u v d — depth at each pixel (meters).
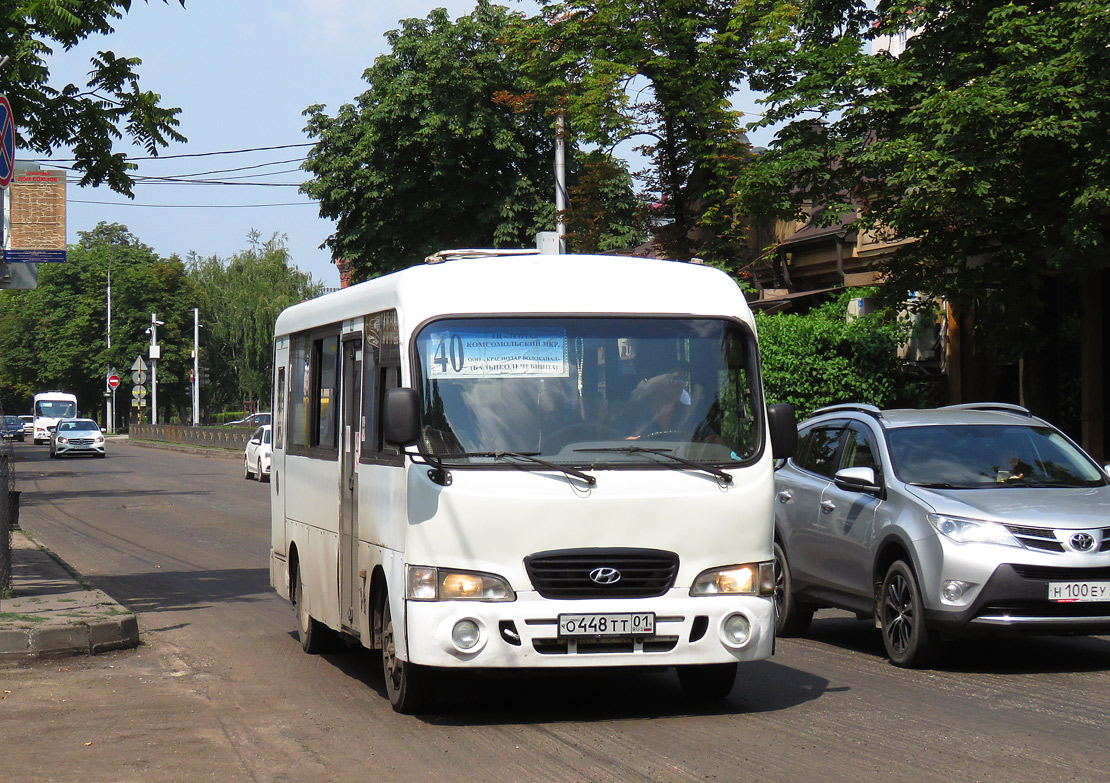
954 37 16.78
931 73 16.95
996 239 17.22
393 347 8.07
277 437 11.76
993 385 23.33
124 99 15.96
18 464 48.69
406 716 7.97
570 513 7.50
